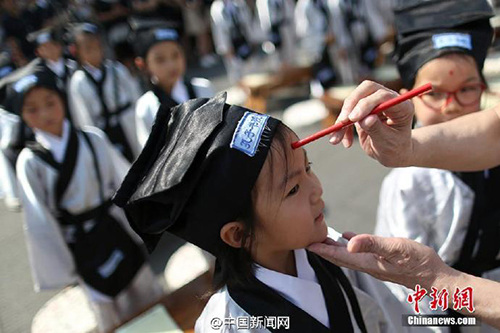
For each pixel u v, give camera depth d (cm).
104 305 186
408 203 130
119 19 557
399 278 76
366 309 96
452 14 122
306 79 504
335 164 351
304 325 82
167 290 228
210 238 74
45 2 580
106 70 288
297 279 84
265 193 71
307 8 464
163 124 80
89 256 178
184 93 234
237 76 552
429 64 119
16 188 196
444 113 121
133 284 198
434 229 129
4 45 541
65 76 325
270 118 73
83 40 284
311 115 447
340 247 77
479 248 125
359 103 73
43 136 174
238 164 69
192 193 71
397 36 136
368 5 462
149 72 230
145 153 78
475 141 99
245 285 81
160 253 268
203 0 703
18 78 171
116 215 187
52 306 235
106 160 186
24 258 297
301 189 74
